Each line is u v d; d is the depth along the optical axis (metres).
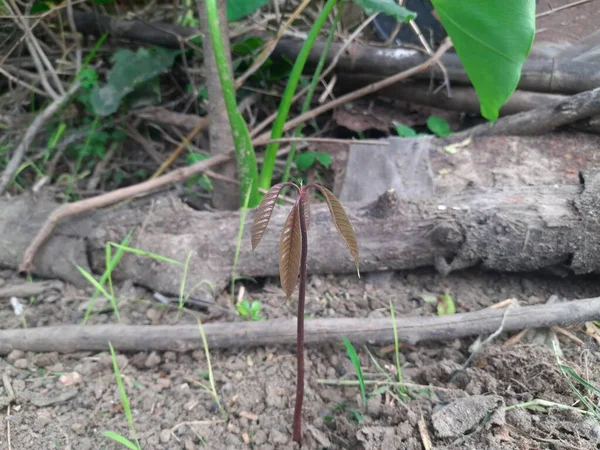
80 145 0.83
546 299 0.62
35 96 0.93
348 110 0.88
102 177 0.82
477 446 0.44
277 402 0.51
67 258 0.64
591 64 0.81
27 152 0.83
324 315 0.61
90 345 0.56
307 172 0.81
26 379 0.54
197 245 0.63
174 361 0.56
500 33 0.42
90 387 0.53
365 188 0.74
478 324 0.56
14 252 0.65
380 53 0.84
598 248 0.59
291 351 0.57
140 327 0.56
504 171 0.72
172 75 0.93
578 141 0.75
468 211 0.61
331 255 0.63
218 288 0.63
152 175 0.83
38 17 0.81
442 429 0.46
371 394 0.51
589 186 0.60
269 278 0.66
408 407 0.49
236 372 0.55
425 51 0.83
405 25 0.90
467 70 0.47
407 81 0.86
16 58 0.93
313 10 1.02
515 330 0.57
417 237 0.62
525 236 0.59
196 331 0.55
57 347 0.56
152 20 0.98
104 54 0.95
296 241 0.34
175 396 0.52
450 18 0.44
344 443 0.47
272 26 0.96
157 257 0.60
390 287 0.65
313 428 0.47
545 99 0.82
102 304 0.62
